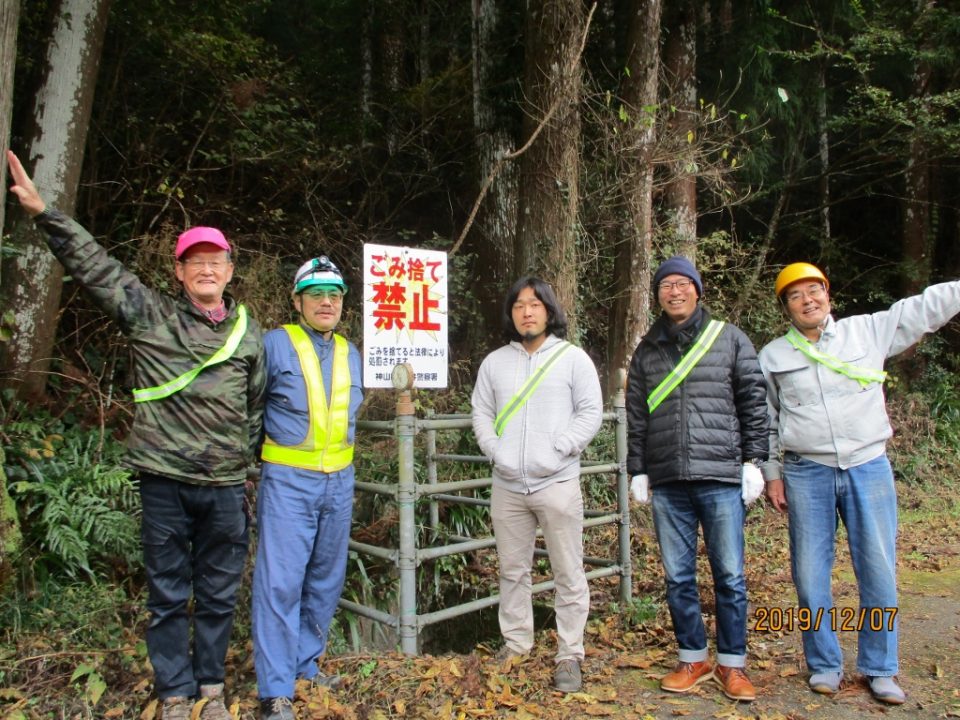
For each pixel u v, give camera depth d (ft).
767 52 29.22
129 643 10.62
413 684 9.84
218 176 26.25
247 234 24.38
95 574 12.16
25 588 11.19
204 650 8.86
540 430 10.33
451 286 23.21
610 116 22.53
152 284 16.70
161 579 8.50
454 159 32.94
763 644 12.03
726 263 29.09
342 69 36.04
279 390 9.25
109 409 15.69
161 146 25.26
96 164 22.12
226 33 26.63
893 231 38.68
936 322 9.73
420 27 38.19
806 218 36.42
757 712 9.52
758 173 31.58
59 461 12.84
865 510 9.80
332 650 11.58
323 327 9.53
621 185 22.76
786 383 10.28
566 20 19.35
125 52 23.15
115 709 9.07
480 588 15.46
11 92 10.19
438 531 14.87
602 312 26.48
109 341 17.08
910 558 17.47
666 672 10.91
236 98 25.62
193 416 8.41
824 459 9.97
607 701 9.95
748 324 27.40
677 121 26.14
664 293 10.27
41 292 15.37
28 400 14.98
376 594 13.96
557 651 11.03
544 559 16.57
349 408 9.66
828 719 9.30
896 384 30.09
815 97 32.60
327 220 27.35
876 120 31.27
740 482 9.90
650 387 10.47
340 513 9.62
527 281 10.84
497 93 26.37
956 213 36.70
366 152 32.17
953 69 32.12
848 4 31.55
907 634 12.48
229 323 8.84
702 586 14.96
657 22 23.22
